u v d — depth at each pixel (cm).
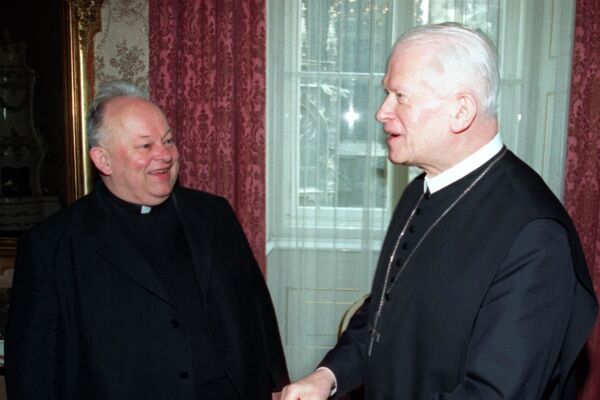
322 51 263
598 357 253
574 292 97
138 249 144
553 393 103
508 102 257
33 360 133
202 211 161
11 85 239
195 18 249
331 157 270
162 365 138
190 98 253
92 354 135
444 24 104
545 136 259
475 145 107
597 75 243
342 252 275
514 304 92
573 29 244
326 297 278
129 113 139
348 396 176
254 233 263
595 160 247
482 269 98
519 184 103
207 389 145
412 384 107
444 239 107
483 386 91
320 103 266
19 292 137
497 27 253
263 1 250
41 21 242
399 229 127
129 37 255
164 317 140
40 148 247
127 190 144
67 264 140
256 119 257
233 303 154
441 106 101
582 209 250
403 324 109
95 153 143
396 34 257
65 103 247
